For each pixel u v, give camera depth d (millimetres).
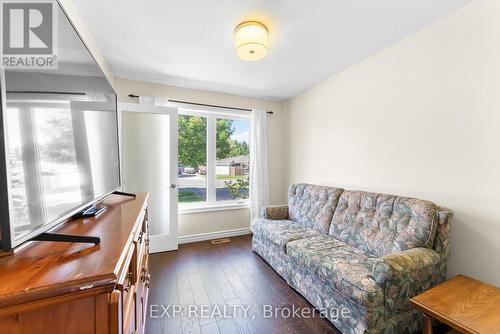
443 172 1770
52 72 767
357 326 1387
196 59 2424
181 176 3357
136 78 2928
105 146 1315
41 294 455
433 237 1578
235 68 2645
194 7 1634
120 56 2357
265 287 2080
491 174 1519
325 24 1821
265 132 3678
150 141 2959
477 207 1585
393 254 1455
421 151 1914
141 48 2201
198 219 3355
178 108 3203
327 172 2975
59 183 777
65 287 475
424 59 1885
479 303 1199
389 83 2166
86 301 516
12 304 441
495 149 1499
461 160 1666
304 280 1879
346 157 2672
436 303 1198
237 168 3762
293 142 3697
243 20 1779
